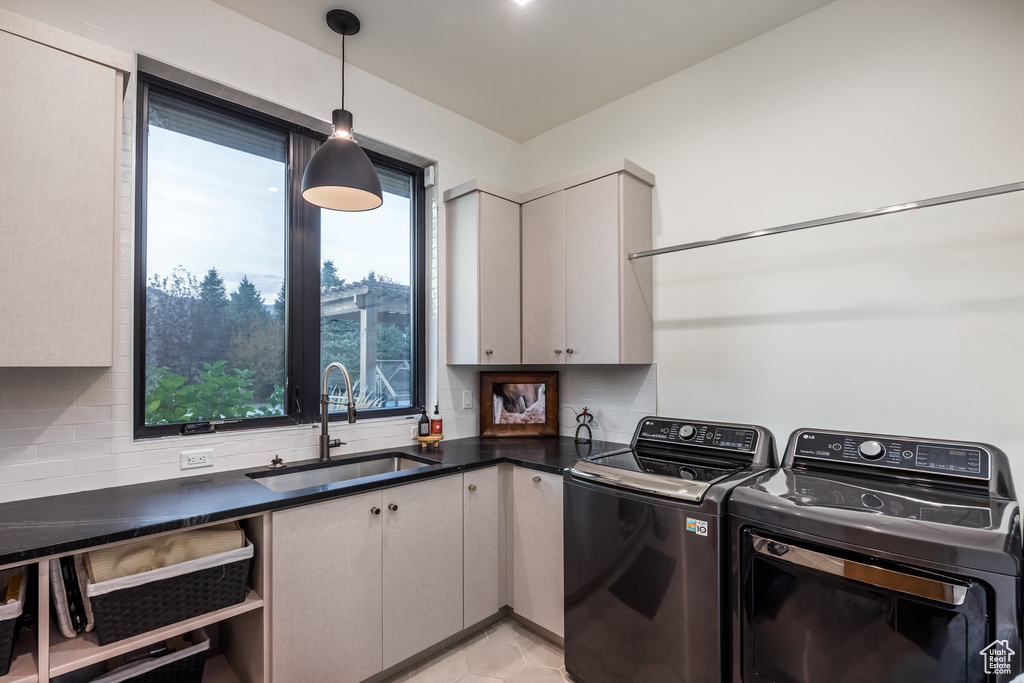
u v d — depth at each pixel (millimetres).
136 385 1874
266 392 2244
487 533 2311
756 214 2234
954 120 1747
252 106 2201
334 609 1754
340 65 2430
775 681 1434
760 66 2242
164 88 1999
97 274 1507
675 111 2553
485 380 2963
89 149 1500
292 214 2336
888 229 1876
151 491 1693
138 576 1364
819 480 1633
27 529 1312
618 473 1836
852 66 1975
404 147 2684
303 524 1679
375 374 2650
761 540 1464
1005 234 1646
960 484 1479
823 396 2018
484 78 2611
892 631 1238
